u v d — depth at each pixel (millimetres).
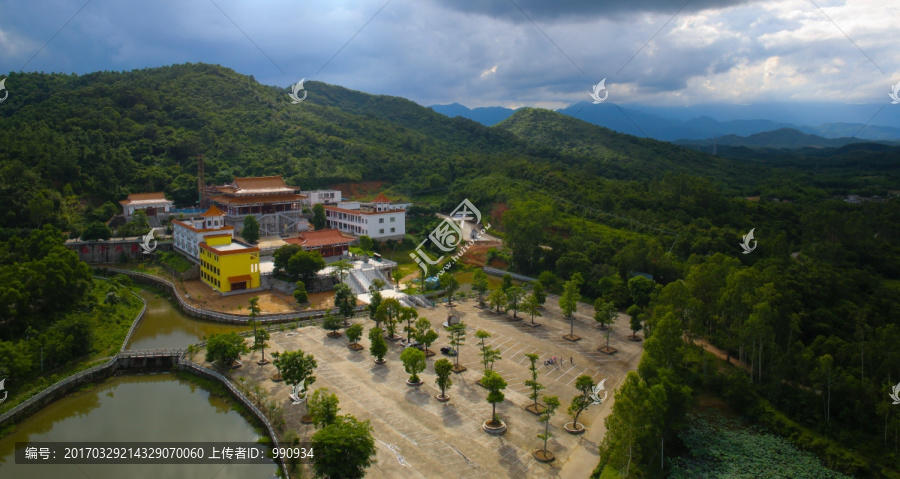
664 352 67312
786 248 115438
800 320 77312
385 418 61938
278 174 195250
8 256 103500
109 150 174250
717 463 57594
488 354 72562
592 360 81438
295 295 104188
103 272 126375
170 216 157000
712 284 82500
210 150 198750
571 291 97000
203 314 100312
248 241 139000
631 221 150875
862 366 65375
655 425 53719
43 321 85375
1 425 62156
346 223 164500
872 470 55688
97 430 63250
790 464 57562
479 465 53219
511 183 191500
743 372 73812
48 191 139375
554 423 62094
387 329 90750
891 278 115688
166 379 77938
